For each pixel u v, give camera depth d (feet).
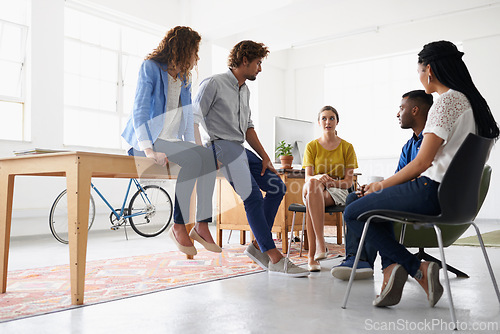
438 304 6.06
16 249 13.19
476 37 24.72
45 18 17.06
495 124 5.47
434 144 5.29
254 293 6.76
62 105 17.52
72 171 6.15
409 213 5.29
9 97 16.30
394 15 21.94
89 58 19.57
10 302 6.34
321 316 5.46
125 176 6.91
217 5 21.22
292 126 13.41
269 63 29.71
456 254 10.77
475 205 5.61
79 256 6.15
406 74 27.78
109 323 5.24
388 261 6.22
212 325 5.10
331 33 23.85
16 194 15.70
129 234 17.37
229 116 7.61
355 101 29.45
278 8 19.26
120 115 20.70
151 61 6.72
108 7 19.17
